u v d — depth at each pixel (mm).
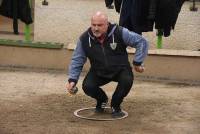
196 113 9609
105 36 8852
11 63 13492
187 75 12570
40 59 13352
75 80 8984
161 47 13680
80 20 15406
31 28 17438
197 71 12516
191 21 14859
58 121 8914
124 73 9039
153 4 11719
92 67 9180
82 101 10352
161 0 11898
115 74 9078
